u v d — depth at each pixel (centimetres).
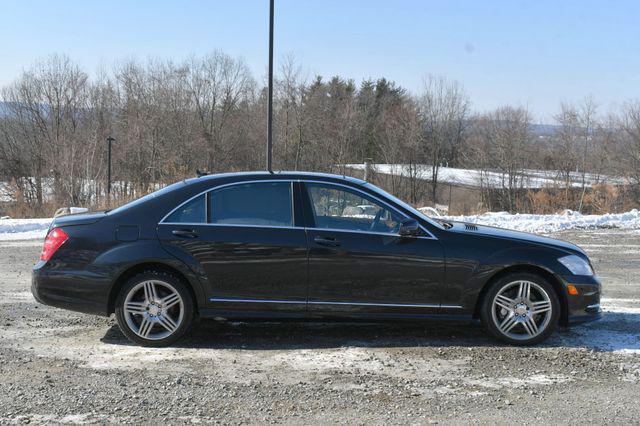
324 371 493
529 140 4338
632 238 1341
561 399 440
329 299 561
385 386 461
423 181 4691
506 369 502
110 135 4316
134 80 4900
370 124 5078
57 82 4716
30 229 1579
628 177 3644
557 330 623
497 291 564
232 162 4928
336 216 575
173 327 558
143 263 557
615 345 573
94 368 497
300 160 4616
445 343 575
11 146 4619
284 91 4572
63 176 3366
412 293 563
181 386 458
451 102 5219
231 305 559
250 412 412
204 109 5069
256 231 561
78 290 555
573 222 1573
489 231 596
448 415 409
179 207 568
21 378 472
